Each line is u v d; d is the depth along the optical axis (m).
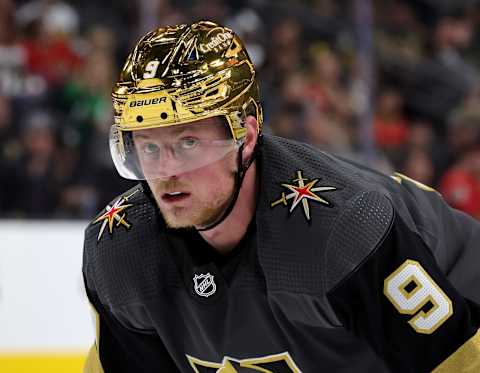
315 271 3.52
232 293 3.73
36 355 7.58
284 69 12.83
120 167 3.68
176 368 4.22
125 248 3.86
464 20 14.91
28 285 7.76
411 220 3.93
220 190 3.56
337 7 13.05
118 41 12.58
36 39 12.25
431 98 13.89
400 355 3.59
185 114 3.42
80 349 7.76
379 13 13.93
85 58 12.27
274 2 13.41
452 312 3.51
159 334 3.96
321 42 13.04
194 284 3.77
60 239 8.02
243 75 3.61
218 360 3.98
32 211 10.73
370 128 12.32
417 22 14.45
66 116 11.59
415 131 13.23
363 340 3.67
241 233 3.69
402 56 13.80
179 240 3.78
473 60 14.81
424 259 3.57
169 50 3.49
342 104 12.42
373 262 3.47
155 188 3.56
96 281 3.95
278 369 3.93
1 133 11.01
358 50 12.65
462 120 12.66
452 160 12.84
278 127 12.12
